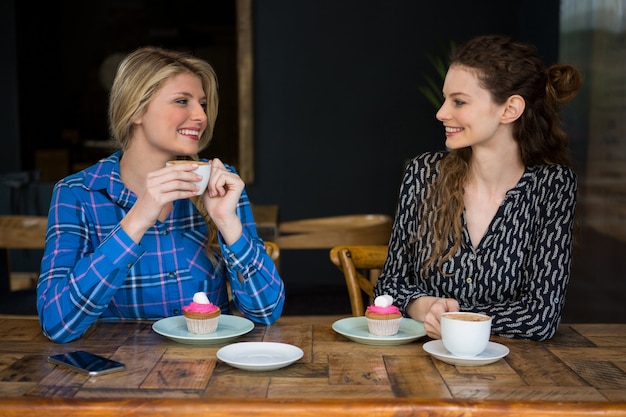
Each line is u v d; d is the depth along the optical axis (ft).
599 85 9.53
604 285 9.43
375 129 17.40
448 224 5.77
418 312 5.41
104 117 19.08
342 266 6.40
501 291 5.69
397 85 17.29
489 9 17.03
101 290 4.74
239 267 5.23
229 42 18.54
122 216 5.51
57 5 18.65
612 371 4.24
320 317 7.81
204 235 5.72
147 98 5.30
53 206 5.44
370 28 17.21
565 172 5.70
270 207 12.19
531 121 5.64
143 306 5.55
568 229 5.59
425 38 17.17
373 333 4.82
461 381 4.03
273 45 17.34
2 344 4.74
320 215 17.62
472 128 5.45
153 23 18.72
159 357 4.44
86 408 3.60
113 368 4.14
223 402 3.60
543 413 3.58
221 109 18.35
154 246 5.54
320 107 17.42
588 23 9.97
